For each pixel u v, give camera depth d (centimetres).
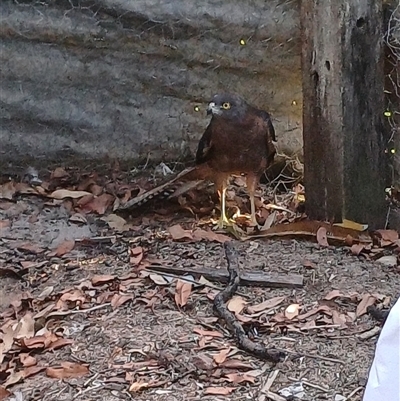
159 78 762
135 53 754
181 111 775
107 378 416
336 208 654
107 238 636
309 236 627
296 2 746
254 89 769
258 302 500
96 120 769
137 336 457
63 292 521
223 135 625
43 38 742
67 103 764
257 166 647
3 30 735
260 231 638
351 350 439
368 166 650
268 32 752
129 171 781
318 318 478
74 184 764
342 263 570
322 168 659
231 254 557
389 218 672
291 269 554
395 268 562
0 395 405
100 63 755
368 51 634
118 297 509
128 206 696
